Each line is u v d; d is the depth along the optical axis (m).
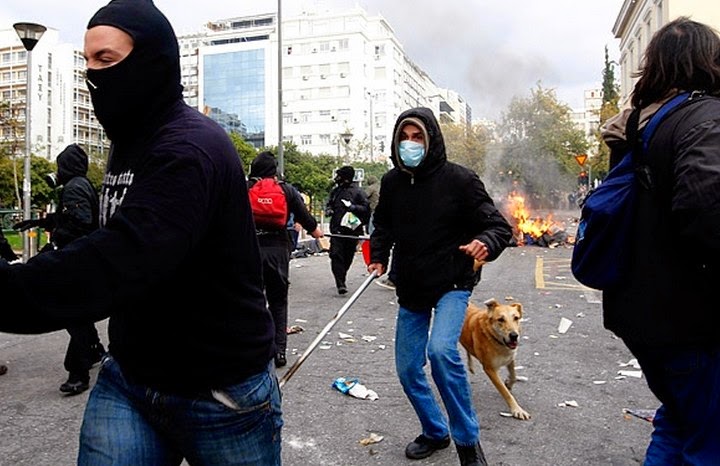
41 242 16.27
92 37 1.72
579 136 45.59
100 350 5.63
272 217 5.59
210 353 1.78
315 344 3.53
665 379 2.34
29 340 7.11
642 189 2.34
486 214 3.51
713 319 2.21
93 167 45.97
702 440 2.27
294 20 113.12
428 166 3.58
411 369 3.71
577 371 5.65
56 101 113.56
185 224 1.57
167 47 1.77
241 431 1.87
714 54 2.32
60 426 4.37
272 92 113.56
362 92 107.12
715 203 2.00
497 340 4.61
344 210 10.12
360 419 4.46
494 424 4.34
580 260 2.46
